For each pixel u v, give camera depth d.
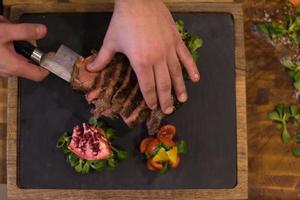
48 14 0.92
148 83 0.74
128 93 0.80
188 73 0.81
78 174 0.90
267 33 0.93
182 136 0.91
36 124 0.90
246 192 0.89
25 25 0.76
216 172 0.90
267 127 0.92
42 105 0.90
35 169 0.90
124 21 0.72
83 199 0.89
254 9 0.94
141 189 0.89
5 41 0.76
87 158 0.85
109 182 0.89
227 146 0.90
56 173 0.90
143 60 0.71
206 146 0.90
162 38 0.72
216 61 0.91
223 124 0.91
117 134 0.90
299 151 0.90
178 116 0.91
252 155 0.92
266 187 0.91
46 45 0.91
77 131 0.86
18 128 0.90
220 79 0.91
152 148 0.85
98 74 0.80
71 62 0.80
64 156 0.90
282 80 0.93
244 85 0.91
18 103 0.90
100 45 0.91
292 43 0.94
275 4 0.94
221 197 0.89
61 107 0.90
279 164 0.91
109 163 0.88
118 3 0.73
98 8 0.92
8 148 0.89
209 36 0.92
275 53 0.93
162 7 0.75
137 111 0.82
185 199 0.89
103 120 0.90
